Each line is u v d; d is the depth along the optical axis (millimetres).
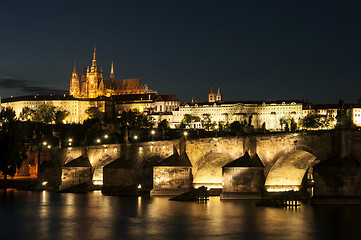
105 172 169125
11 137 197750
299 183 141125
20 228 105812
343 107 120062
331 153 120125
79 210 128750
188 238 93250
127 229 102500
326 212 112312
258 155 135000
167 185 151625
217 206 126438
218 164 152125
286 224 102875
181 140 152625
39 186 192500
